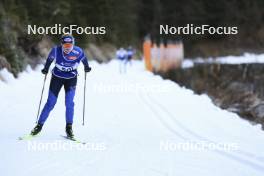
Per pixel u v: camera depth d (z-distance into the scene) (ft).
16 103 147.74
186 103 170.30
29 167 76.23
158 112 144.87
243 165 81.82
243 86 256.32
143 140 101.71
